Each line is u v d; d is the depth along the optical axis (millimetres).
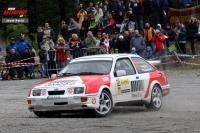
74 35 30828
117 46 31266
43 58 30406
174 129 11570
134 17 36000
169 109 16672
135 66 16109
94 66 15453
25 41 30750
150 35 31406
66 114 15820
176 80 26672
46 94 14352
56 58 30547
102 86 14469
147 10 35719
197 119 13523
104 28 36500
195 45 35781
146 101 16094
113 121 13297
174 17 36438
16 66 29969
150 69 16656
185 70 30844
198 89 22562
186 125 12250
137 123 12766
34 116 15234
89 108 14047
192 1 38062
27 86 25750
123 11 37312
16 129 12109
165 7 35719
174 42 33281
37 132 11484
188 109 16594
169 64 32844
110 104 14711
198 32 34094
